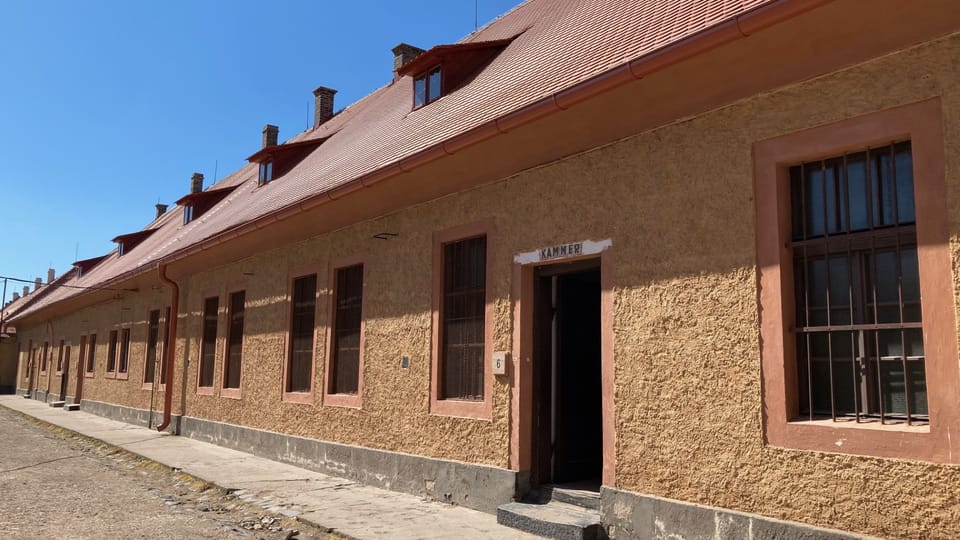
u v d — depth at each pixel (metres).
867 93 5.20
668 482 6.18
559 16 11.12
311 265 12.11
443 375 9.01
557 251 7.50
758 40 5.32
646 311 6.53
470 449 8.31
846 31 5.04
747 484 5.58
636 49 6.67
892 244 5.14
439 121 9.80
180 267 16.80
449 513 7.92
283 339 12.73
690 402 6.07
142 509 8.54
